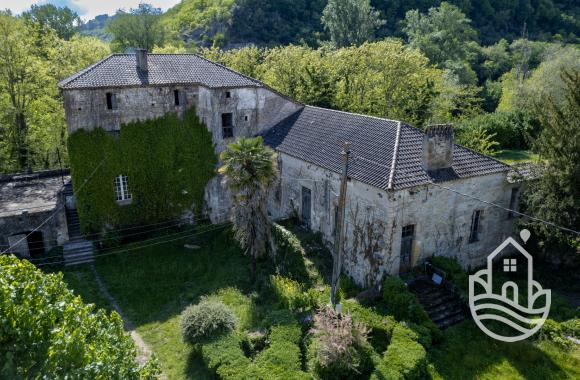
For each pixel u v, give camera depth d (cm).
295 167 2859
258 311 2214
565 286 2361
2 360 988
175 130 3200
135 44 7656
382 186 2105
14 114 4166
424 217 2256
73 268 2828
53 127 4209
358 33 7262
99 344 1243
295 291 2228
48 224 2917
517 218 2642
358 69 4838
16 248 2859
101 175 3044
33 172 3609
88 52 4816
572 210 2208
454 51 7356
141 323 2283
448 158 2312
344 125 2822
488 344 1883
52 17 7319
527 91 5788
